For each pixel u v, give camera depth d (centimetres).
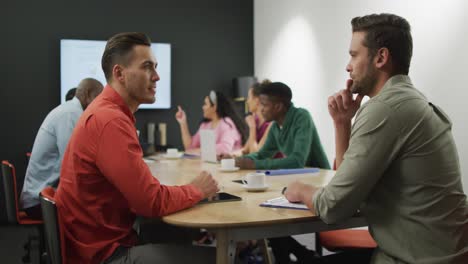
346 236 226
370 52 144
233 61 587
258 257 308
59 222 142
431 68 325
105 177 153
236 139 439
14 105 493
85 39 518
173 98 559
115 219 158
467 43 294
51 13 505
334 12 432
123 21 534
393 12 360
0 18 488
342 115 183
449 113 309
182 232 231
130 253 153
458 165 135
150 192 143
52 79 506
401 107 130
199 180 163
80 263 154
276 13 540
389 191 134
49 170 279
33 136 499
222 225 133
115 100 162
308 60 479
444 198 129
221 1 580
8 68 491
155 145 515
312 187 153
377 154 129
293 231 147
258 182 189
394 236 132
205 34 573
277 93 284
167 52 542
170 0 555
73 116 278
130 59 164
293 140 280
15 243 403
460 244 129
